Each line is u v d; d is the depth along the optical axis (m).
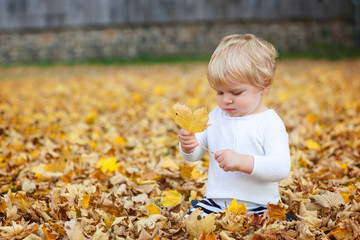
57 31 13.17
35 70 11.29
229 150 1.80
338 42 12.43
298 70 8.80
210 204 1.98
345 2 12.19
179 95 6.14
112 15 12.94
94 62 12.76
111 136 3.77
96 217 1.98
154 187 2.49
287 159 1.81
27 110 5.14
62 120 4.57
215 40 12.79
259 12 12.55
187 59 12.42
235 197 1.90
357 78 7.13
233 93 1.83
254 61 1.80
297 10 12.41
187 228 1.79
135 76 9.02
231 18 12.65
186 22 12.81
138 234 1.87
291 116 4.45
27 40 13.27
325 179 2.64
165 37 12.96
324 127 3.97
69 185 2.21
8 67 12.27
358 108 4.53
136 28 12.99
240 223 1.79
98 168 2.65
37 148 3.47
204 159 3.14
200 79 7.89
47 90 7.05
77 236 1.73
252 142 1.87
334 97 5.40
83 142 3.52
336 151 3.17
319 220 1.85
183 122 1.76
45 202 2.21
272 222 1.83
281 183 2.44
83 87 7.41
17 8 13.15
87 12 12.99
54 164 2.81
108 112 5.04
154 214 1.98
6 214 2.04
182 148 1.99
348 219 1.91
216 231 1.87
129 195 2.45
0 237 1.81
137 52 13.08
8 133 3.81
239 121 1.90
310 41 12.52
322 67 9.11
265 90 1.90
